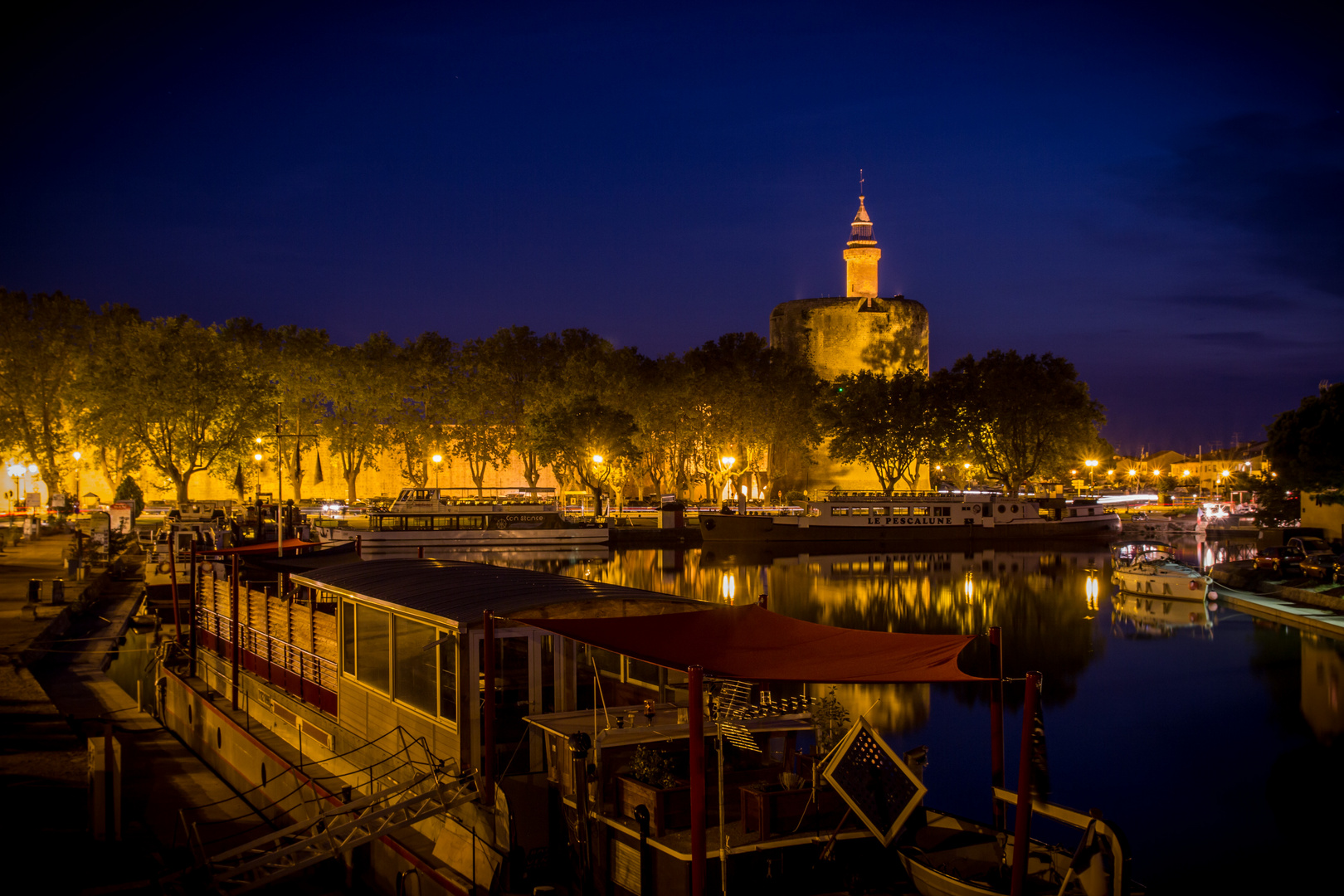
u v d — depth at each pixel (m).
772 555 89.94
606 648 12.82
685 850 12.16
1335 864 19.94
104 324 106.88
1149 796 24.00
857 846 12.90
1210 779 25.39
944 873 12.52
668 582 69.44
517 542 91.06
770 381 120.00
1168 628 48.09
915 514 99.38
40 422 104.94
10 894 13.88
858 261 146.75
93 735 24.36
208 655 27.80
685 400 114.81
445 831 15.20
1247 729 30.02
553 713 15.34
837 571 76.81
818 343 142.12
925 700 32.44
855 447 117.44
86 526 84.69
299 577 20.91
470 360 122.25
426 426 121.38
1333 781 25.12
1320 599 50.34
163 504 110.38
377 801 15.48
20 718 24.14
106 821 16.62
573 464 104.06
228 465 97.12
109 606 46.84
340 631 18.72
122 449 96.56
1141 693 34.66
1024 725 11.96
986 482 154.50
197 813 20.06
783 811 12.79
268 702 22.36
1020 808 11.88
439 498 99.69
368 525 95.12
